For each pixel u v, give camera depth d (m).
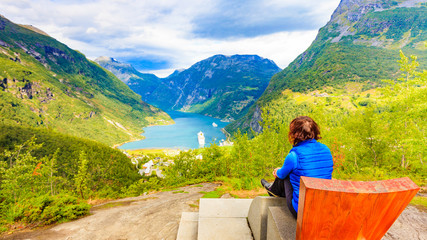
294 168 1.79
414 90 11.76
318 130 1.93
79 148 95.50
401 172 13.25
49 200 5.51
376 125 15.36
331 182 1.17
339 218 1.22
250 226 2.64
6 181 9.55
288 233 1.58
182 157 23.98
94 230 4.50
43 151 89.75
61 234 4.41
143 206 6.61
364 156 17.41
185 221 3.53
